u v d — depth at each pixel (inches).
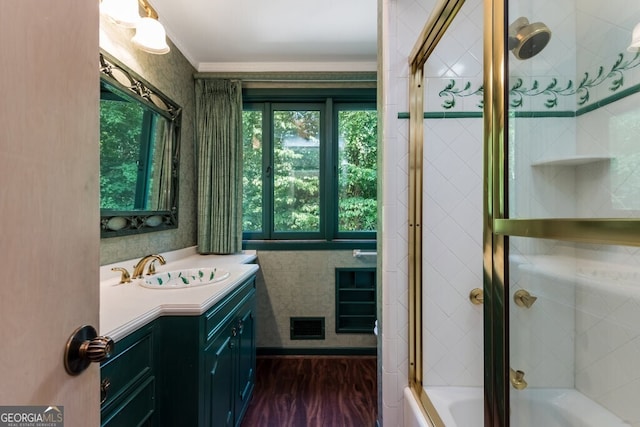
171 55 79.8
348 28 79.3
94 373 19.7
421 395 52.4
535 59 42.1
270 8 71.3
